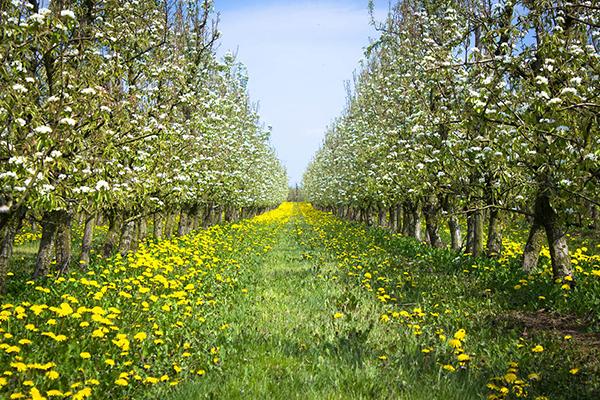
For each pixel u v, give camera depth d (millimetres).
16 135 7520
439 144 13195
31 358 5465
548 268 12422
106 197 8156
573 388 5902
